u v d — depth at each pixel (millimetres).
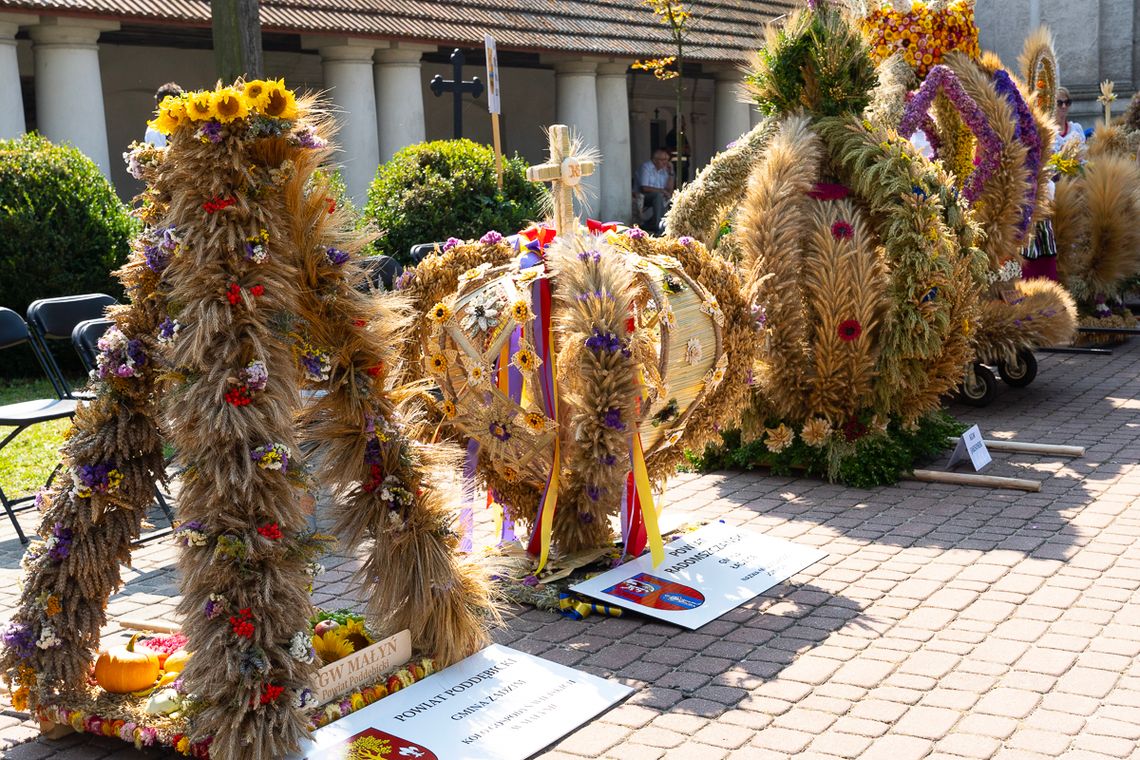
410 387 4055
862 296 6418
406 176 11711
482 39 16219
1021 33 22062
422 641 4109
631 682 4102
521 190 12156
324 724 3707
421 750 3576
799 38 6648
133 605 5051
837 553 5391
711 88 23703
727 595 4840
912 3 7988
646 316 5051
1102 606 4621
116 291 10523
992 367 9258
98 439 3609
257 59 8258
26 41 14656
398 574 4004
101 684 3828
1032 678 4004
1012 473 6633
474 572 4258
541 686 4000
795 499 6309
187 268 3324
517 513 5199
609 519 5652
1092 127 21812
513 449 4840
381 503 3943
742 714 3830
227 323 3285
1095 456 6938
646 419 4836
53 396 9352
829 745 3604
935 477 6543
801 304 6520
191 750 3498
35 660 3719
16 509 6512
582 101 18141
